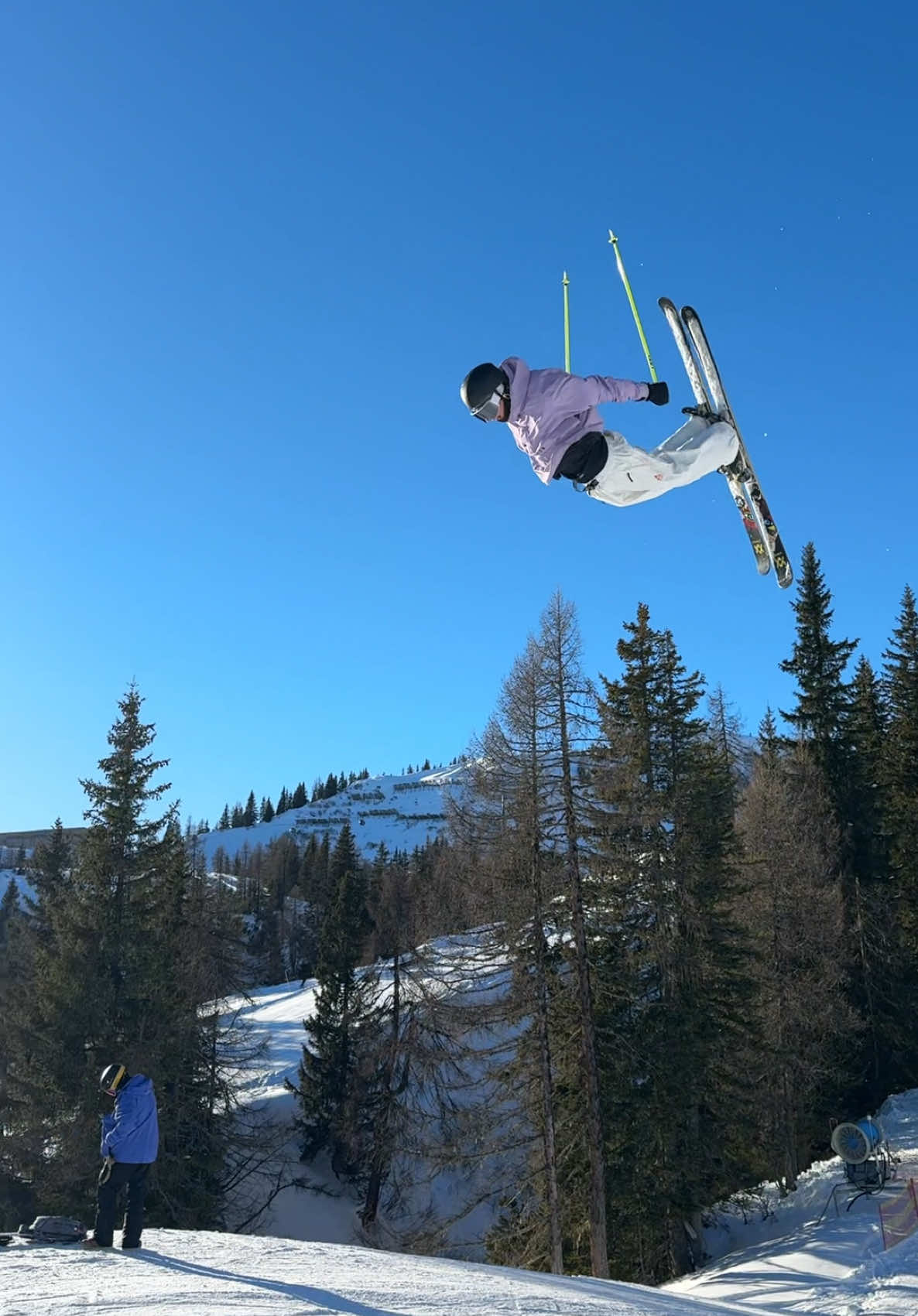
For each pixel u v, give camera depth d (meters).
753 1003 25.72
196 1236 9.46
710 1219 23.80
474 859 21.44
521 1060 20.42
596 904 21.34
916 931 31.75
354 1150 27.98
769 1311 10.49
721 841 25.83
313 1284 6.70
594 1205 19.48
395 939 26.75
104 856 24.98
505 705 21.44
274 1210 30.03
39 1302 5.46
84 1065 23.05
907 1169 21.64
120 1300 5.55
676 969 22.36
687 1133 21.80
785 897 27.56
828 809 32.09
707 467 6.86
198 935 28.77
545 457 6.11
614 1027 21.75
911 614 37.41
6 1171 23.06
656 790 24.55
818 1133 28.11
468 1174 21.22
